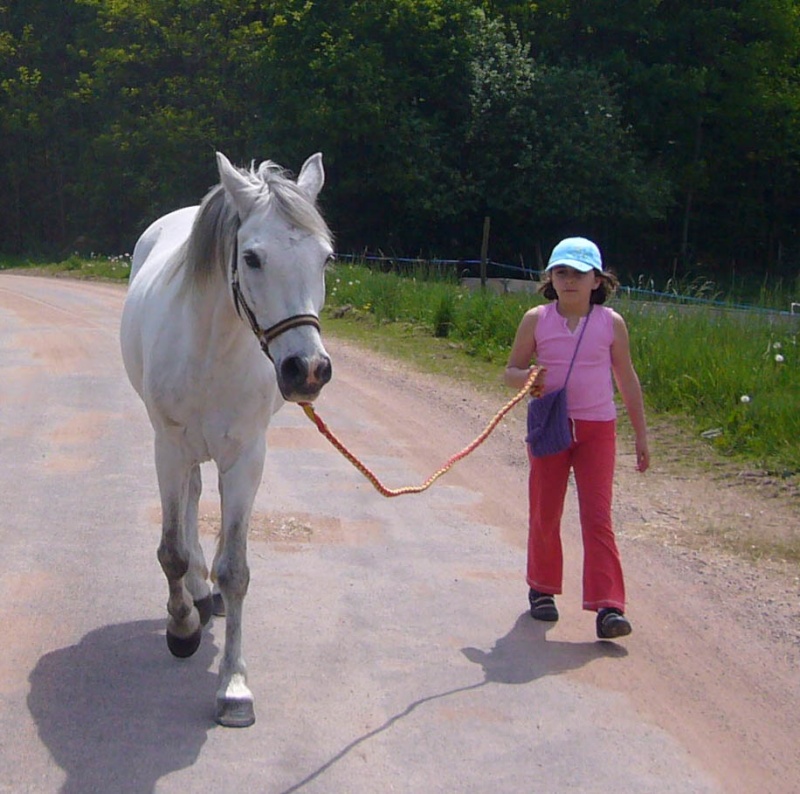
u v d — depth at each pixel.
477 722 4.06
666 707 4.26
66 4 38.47
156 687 4.24
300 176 4.11
